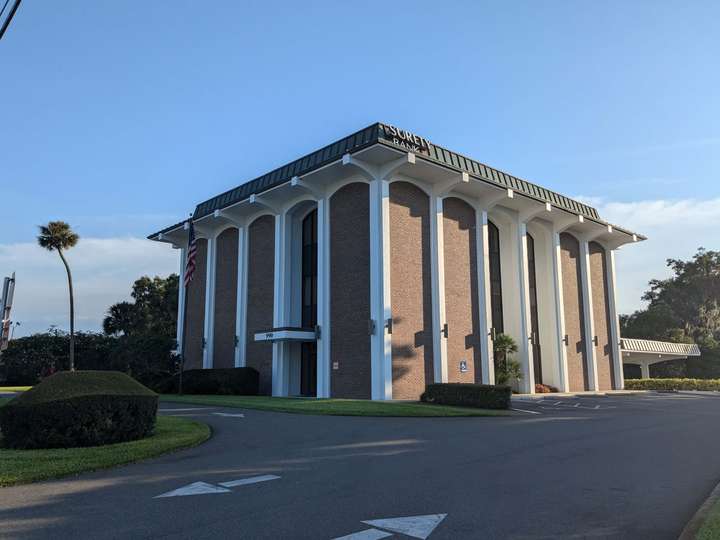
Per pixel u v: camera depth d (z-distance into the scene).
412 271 27.86
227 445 12.07
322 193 29.72
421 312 27.83
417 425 16.00
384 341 25.77
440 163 27.59
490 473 8.93
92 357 45.00
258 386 32.56
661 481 8.50
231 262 36.88
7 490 7.80
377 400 25.02
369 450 11.31
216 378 31.45
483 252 31.70
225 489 7.78
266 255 34.00
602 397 33.66
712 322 75.38
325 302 28.67
